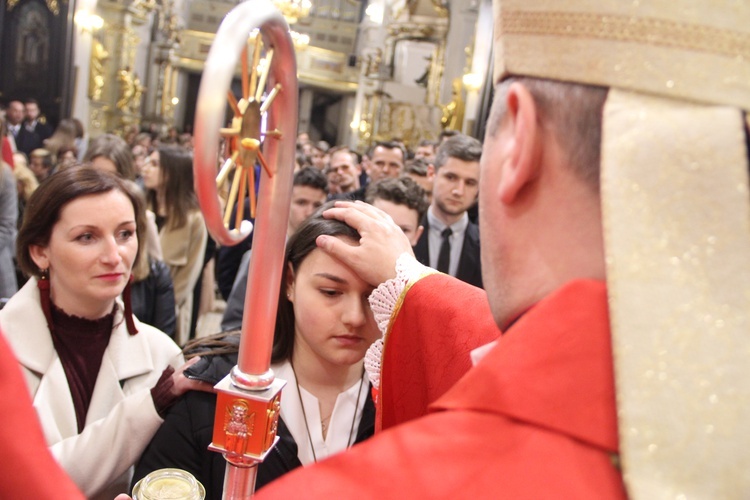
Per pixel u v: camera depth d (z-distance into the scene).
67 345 1.48
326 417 1.32
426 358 0.98
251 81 0.58
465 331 0.94
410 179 2.42
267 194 0.67
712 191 0.45
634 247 0.46
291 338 1.32
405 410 1.02
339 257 1.16
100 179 1.47
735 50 0.47
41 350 1.43
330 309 1.20
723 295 0.44
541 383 0.48
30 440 0.44
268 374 0.72
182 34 21.16
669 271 0.45
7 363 0.45
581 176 0.52
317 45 22.67
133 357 1.54
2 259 3.01
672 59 0.48
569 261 0.53
